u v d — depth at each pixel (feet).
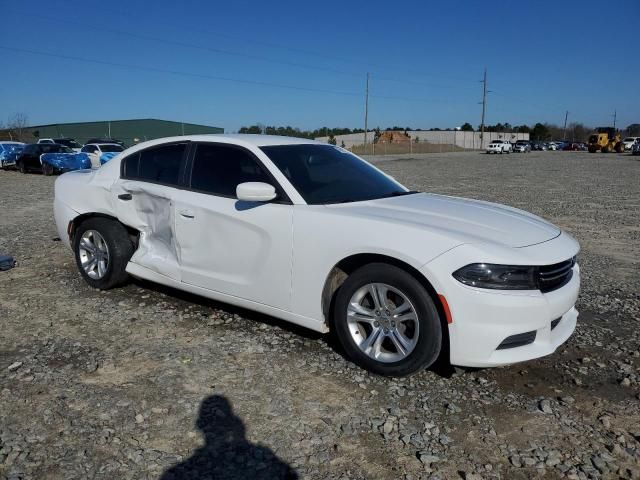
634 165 107.96
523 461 9.18
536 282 11.09
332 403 10.94
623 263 23.12
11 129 180.04
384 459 9.20
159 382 11.68
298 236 12.79
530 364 12.87
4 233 28.09
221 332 14.43
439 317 11.28
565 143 281.54
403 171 89.20
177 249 15.38
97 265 17.72
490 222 12.57
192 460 9.07
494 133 350.84
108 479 8.56
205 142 15.62
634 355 13.42
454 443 9.68
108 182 17.39
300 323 13.12
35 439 9.56
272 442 9.61
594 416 10.65
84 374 12.01
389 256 11.55
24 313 15.78
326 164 15.34
